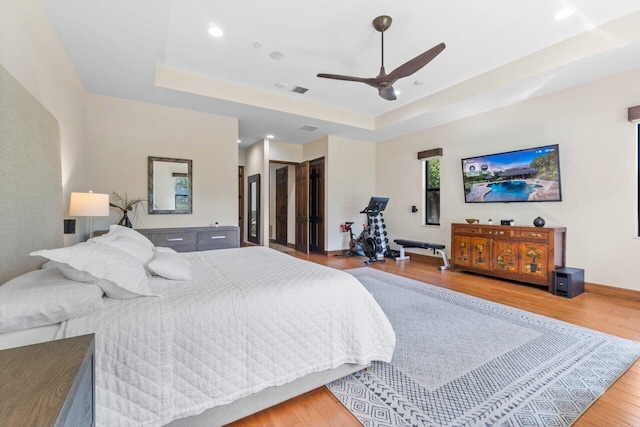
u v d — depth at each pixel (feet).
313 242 23.39
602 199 11.79
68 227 8.32
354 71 12.76
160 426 4.09
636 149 10.94
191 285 5.60
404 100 16.48
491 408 5.20
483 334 8.20
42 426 1.65
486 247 14.58
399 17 9.17
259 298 5.11
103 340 3.88
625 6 8.70
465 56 11.59
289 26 9.60
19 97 5.18
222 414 4.63
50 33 7.93
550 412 5.10
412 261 19.30
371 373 6.32
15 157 5.00
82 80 11.62
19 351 2.61
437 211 18.97
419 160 19.69
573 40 10.24
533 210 13.93
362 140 22.57
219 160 16.06
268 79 13.61
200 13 8.91
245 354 4.78
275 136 21.65
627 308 10.28
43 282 4.27
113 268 4.68
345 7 8.68
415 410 5.17
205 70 12.71
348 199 22.12
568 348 7.39
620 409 5.19
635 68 10.80
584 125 12.19
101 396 3.80
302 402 5.42
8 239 4.75
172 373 4.23
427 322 9.02
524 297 11.53
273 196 29.86
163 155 14.53
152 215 14.34
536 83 12.10
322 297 5.68
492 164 15.29
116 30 8.46
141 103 13.97
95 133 12.92
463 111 15.61
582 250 12.35
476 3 8.55
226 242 15.06
